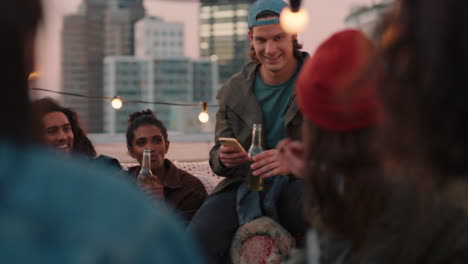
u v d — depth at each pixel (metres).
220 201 2.33
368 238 0.88
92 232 0.40
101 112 52.16
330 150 0.92
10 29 0.42
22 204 0.40
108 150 4.41
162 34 64.19
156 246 0.42
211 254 2.25
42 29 0.45
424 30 0.61
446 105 0.60
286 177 2.30
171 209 2.52
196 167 3.23
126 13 59.59
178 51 64.31
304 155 0.98
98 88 52.66
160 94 58.81
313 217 1.01
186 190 2.60
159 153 2.57
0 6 0.42
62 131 2.56
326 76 0.89
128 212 0.42
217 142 2.45
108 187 0.43
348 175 0.90
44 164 0.43
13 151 0.42
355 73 0.86
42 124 0.47
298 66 2.35
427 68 0.60
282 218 2.30
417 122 0.63
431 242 0.83
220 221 2.28
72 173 0.43
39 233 0.39
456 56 0.59
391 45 0.67
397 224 0.85
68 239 0.39
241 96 2.38
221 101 2.45
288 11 1.41
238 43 61.41
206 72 61.06
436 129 0.62
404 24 0.64
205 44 61.97
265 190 2.32
